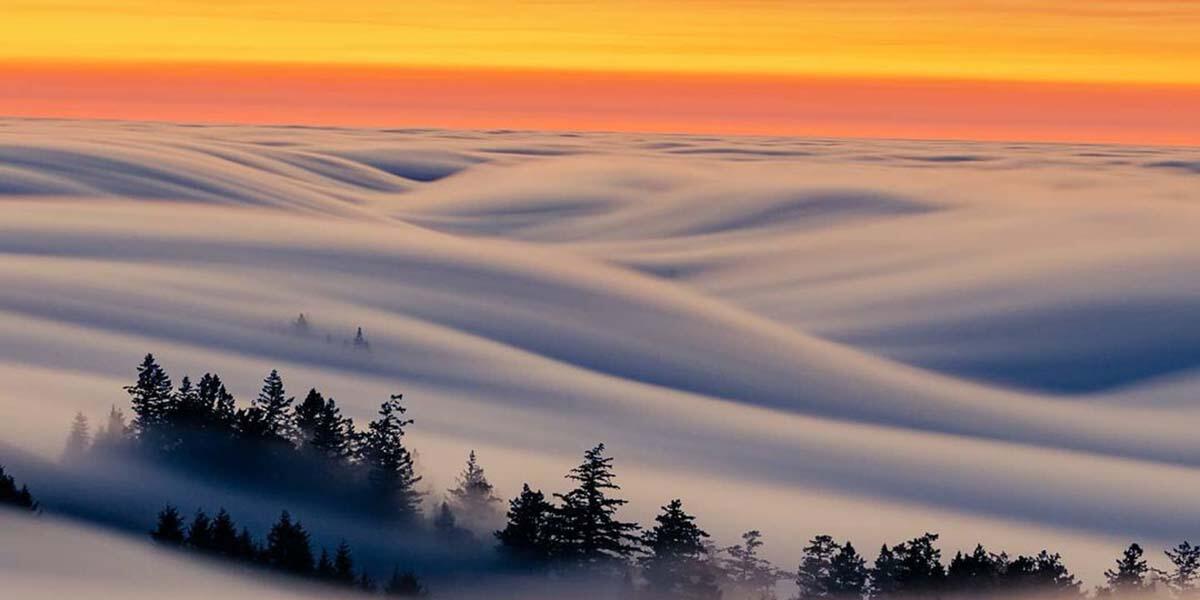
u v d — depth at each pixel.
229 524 183.50
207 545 182.00
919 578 195.75
